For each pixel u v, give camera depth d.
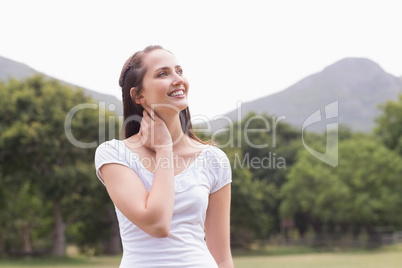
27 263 30.61
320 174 42.38
